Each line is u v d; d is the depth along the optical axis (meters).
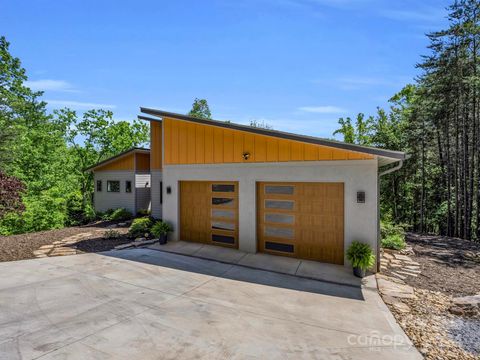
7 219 14.62
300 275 6.35
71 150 24.53
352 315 4.55
